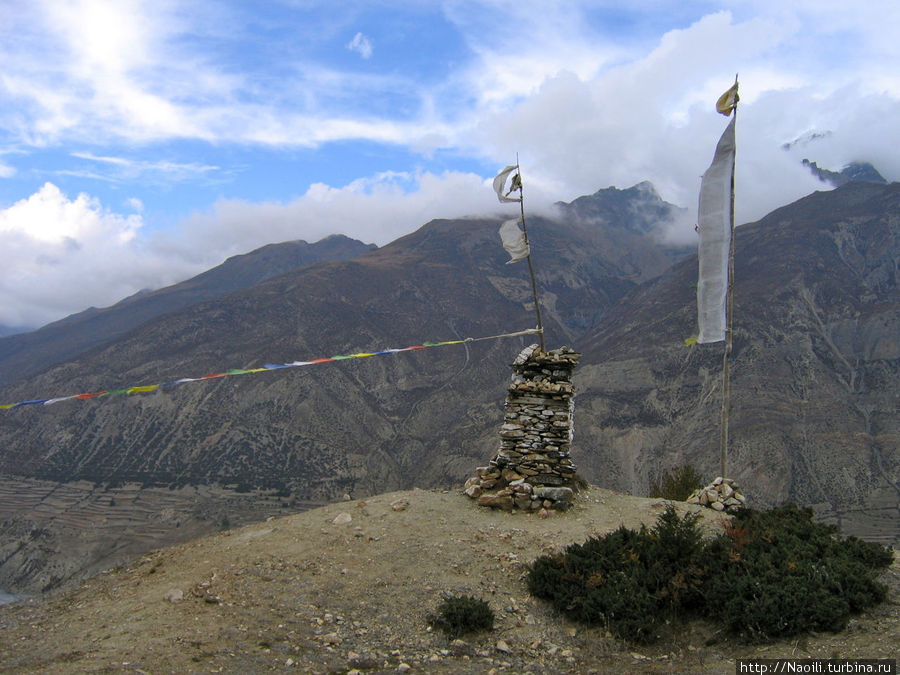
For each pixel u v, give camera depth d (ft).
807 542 40.19
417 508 49.37
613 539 40.04
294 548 42.24
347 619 33.68
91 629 32.53
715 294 52.47
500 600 36.29
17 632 33.32
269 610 34.14
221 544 44.39
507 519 47.62
